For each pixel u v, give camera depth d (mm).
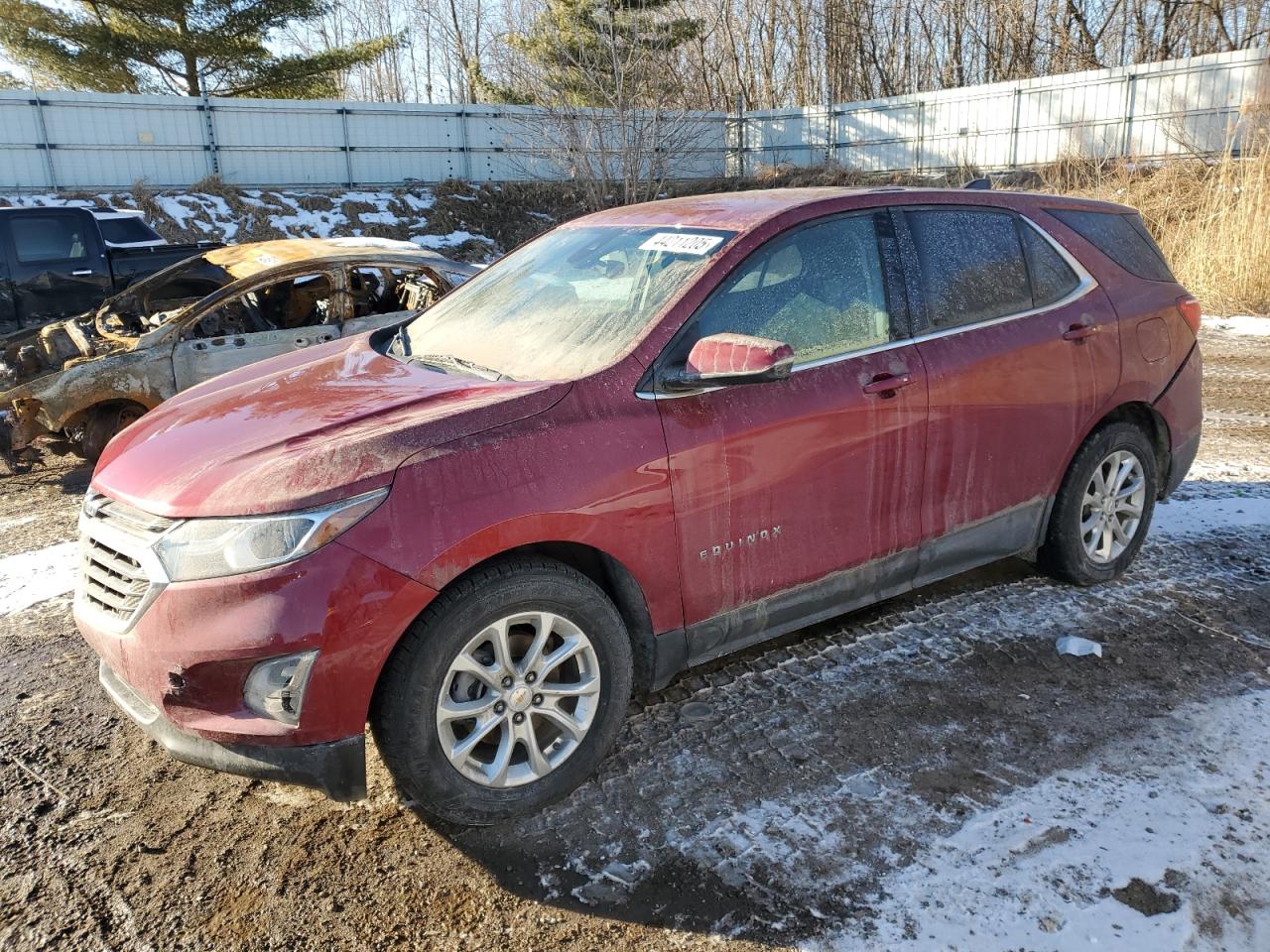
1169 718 3309
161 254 11078
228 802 3016
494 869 2662
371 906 2533
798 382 3221
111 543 2689
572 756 2900
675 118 19859
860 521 3422
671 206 3861
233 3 24938
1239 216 13266
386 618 2494
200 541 2500
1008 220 3984
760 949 2340
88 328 7820
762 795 2938
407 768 2625
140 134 21984
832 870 2602
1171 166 18938
